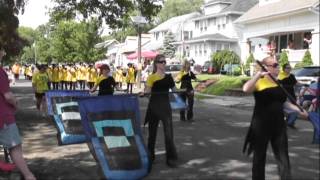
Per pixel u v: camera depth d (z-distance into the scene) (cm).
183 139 1200
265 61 692
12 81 4209
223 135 1260
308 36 3591
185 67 1562
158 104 892
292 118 1339
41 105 1805
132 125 804
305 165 880
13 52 2356
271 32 3922
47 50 7512
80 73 3469
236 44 5572
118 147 772
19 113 1789
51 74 3381
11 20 1983
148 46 7412
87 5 2414
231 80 2858
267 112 679
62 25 6134
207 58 5672
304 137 1209
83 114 785
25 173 763
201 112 1878
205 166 891
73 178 816
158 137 1230
